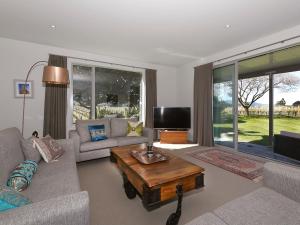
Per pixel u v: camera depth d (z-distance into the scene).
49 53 3.96
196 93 4.96
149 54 4.59
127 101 5.28
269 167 1.38
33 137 2.38
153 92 5.45
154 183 1.64
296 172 1.26
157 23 2.94
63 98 4.09
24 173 1.59
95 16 2.72
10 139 1.79
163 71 5.77
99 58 4.62
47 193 1.45
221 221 0.98
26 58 3.77
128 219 1.71
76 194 1.03
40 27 3.10
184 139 4.96
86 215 0.98
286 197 1.22
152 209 1.87
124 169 2.26
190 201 2.00
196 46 4.00
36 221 0.85
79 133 3.58
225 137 4.57
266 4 2.39
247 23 2.93
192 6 2.45
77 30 3.22
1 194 0.97
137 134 4.06
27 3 2.39
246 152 3.99
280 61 4.23
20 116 3.75
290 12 2.59
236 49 4.02
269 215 1.02
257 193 1.26
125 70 5.12
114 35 3.42
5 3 2.39
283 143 3.36
